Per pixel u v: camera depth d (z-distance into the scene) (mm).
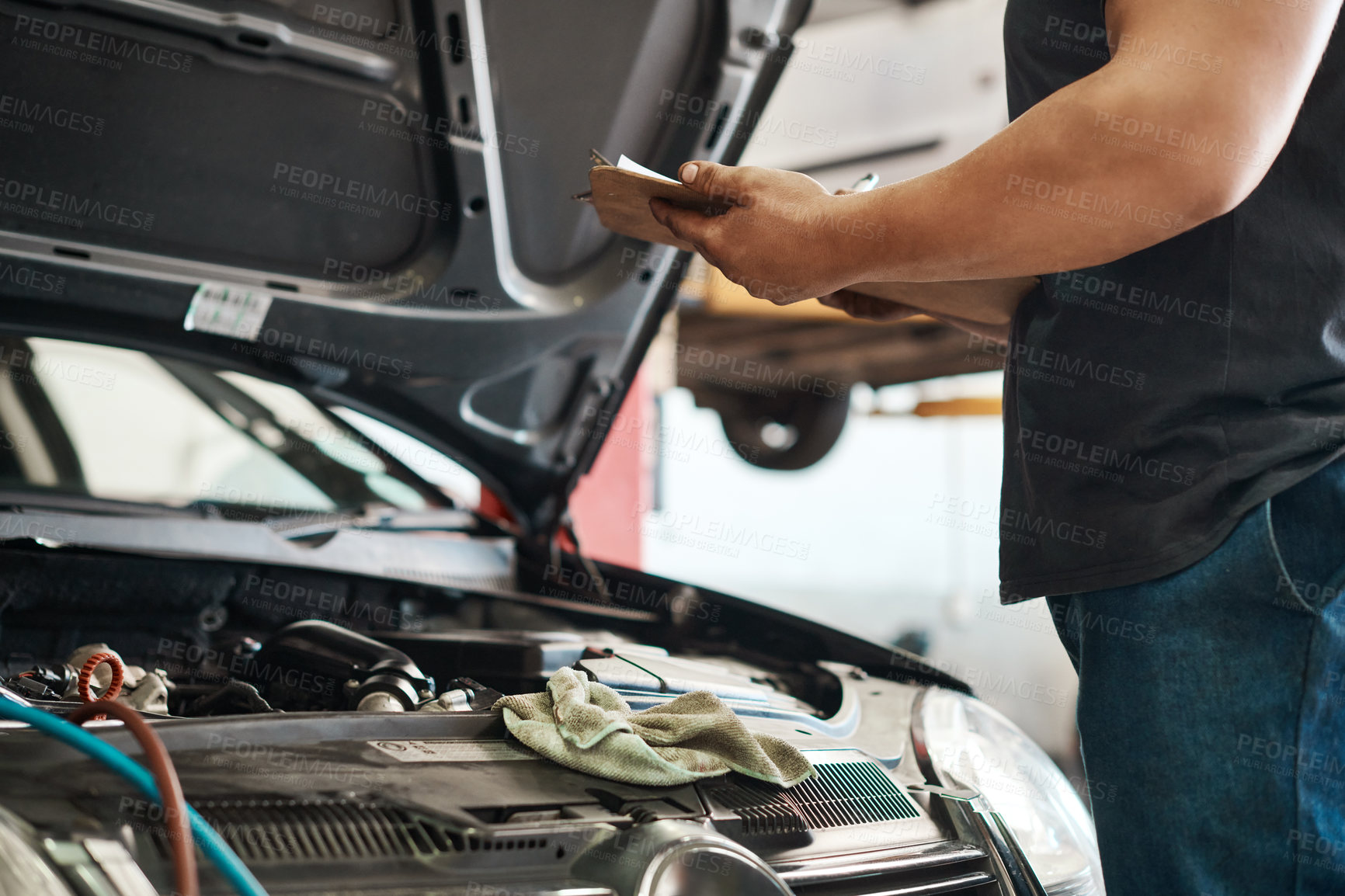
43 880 615
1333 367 818
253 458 1903
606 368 1870
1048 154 722
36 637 1501
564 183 1591
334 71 1337
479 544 2010
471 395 1848
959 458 8977
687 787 899
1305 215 811
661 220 990
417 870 725
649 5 1439
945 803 1072
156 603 1566
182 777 750
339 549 1800
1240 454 823
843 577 11242
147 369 1804
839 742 1150
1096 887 1172
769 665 1661
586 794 855
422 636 1372
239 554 1696
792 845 891
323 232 1521
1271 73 688
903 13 3260
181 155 1358
